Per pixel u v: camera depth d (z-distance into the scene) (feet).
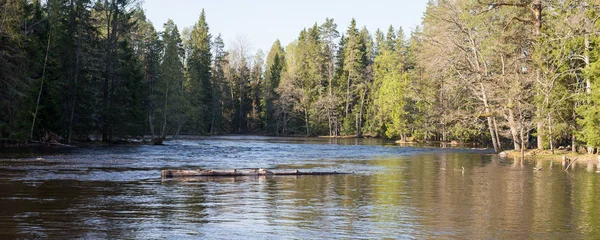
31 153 120.26
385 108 262.88
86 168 84.84
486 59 147.74
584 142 131.75
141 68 223.51
